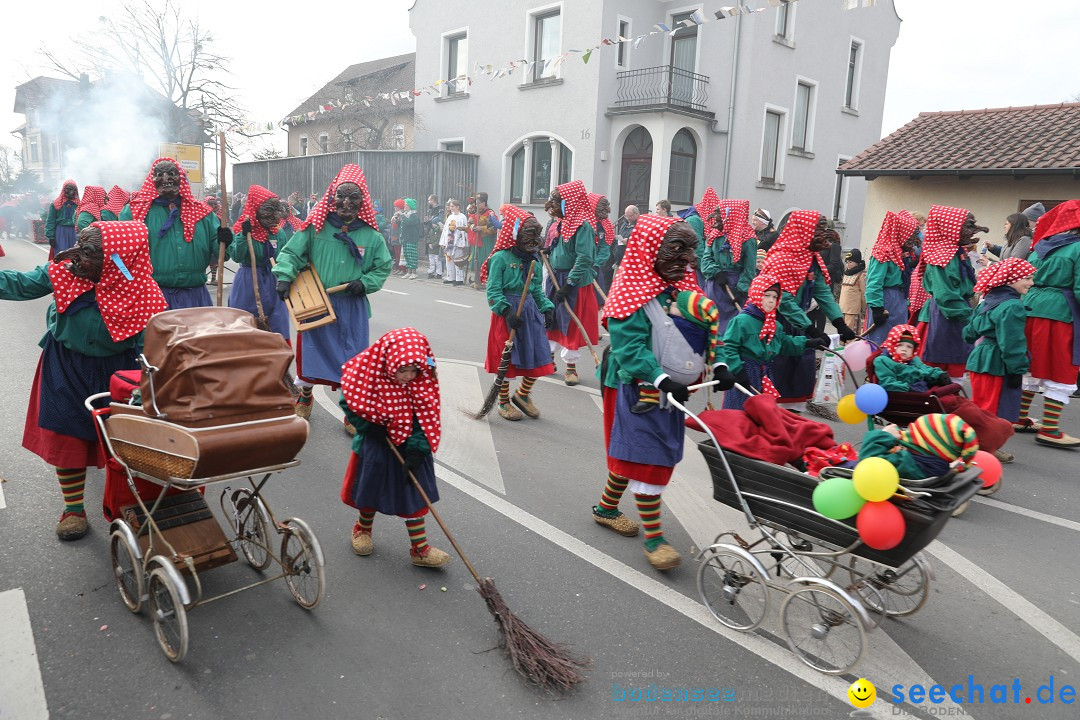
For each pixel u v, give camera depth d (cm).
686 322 397
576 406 758
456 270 1772
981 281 634
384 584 396
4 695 299
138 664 321
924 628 371
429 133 2475
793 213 558
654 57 2058
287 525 365
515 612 372
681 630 361
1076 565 444
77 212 1248
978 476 333
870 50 2267
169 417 310
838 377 755
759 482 355
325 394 762
